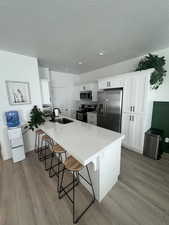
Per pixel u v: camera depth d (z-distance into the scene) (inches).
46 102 134.8
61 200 59.5
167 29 67.1
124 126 115.5
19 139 97.0
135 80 101.0
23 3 46.1
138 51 101.5
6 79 96.0
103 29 66.7
